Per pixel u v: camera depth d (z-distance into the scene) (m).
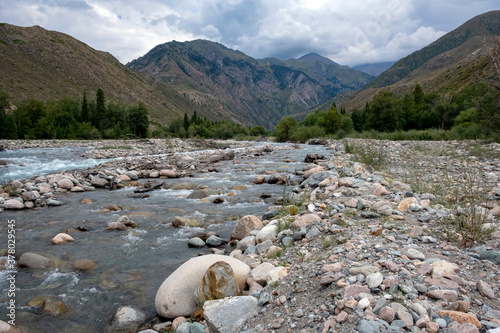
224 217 9.07
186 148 40.06
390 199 7.20
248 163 22.67
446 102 54.19
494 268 3.56
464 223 4.83
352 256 4.08
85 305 4.63
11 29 174.88
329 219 6.09
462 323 2.58
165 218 9.09
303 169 16.05
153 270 5.75
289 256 4.88
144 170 19.06
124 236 7.61
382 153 15.63
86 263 6.03
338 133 56.78
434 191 7.81
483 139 23.89
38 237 7.56
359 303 2.89
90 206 10.76
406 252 4.06
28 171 18.59
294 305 3.31
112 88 185.12
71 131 62.12
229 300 3.60
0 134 50.59
